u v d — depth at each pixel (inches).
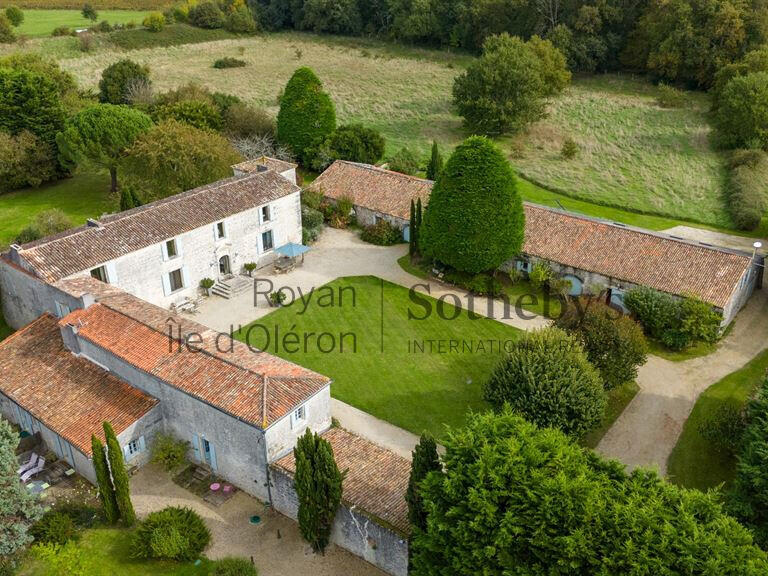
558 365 1444.4
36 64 3523.6
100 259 1827.0
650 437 1560.0
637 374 1721.2
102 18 5871.1
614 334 1605.6
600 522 952.9
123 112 2694.4
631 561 908.0
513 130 3673.7
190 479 1440.7
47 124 2898.6
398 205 2534.5
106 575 1226.6
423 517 1134.4
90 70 4584.2
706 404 1665.8
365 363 1823.3
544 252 2176.4
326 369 1798.7
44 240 1857.8
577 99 4367.6
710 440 1470.2
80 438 1397.6
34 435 1536.7
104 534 1307.8
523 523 976.3
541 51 4180.6
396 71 4972.9
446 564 1046.4
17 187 2928.2
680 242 2066.9
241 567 1206.9
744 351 1879.9
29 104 2839.6
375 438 1549.0
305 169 3198.8
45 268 1748.3
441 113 4072.3
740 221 2628.0
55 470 1475.1
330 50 5669.3
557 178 3144.7
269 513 1362.0
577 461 1055.0
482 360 1838.1
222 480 1438.2
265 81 4613.7
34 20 5639.8
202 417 1380.4
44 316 1738.4
